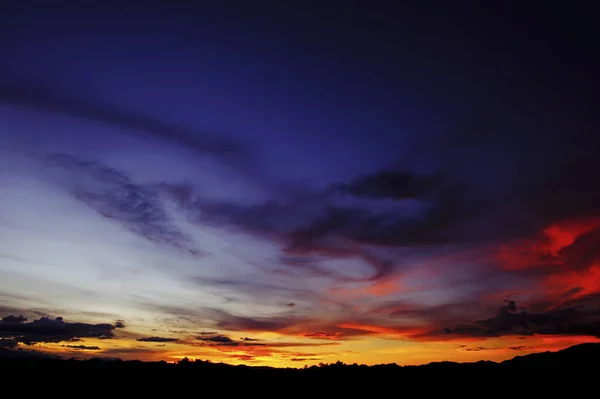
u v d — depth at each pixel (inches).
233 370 2335.1
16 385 1745.8
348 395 1925.4
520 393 1839.3
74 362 2207.2
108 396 1766.7
